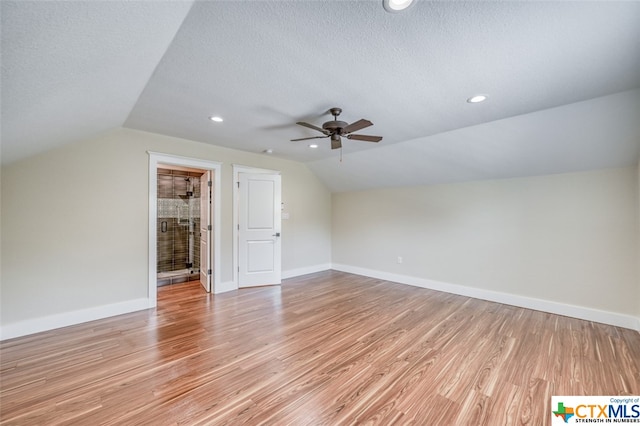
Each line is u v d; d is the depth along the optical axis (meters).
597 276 3.14
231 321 3.12
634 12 1.37
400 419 1.63
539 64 1.89
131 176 3.37
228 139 3.77
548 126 2.84
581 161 3.10
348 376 2.06
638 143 2.66
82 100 1.94
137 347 2.49
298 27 1.50
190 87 2.22
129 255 3.35
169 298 3.97
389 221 5.19
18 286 2.69
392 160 4.35
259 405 1.74
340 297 4.07
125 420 1.61
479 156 3.59
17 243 2.69
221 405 1.74
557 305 3.39
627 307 2.96
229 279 4.39
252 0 1.28
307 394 1.85
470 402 1.78
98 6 1.03
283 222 5.20
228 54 1.76
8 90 1.35
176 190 5.84
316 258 5.85
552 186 3.44
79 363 2.21
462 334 2.80
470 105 2.59
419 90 2.29
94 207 3.11
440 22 1.47
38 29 1.01
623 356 2.33
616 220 3.03
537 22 1.46
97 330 2.84
